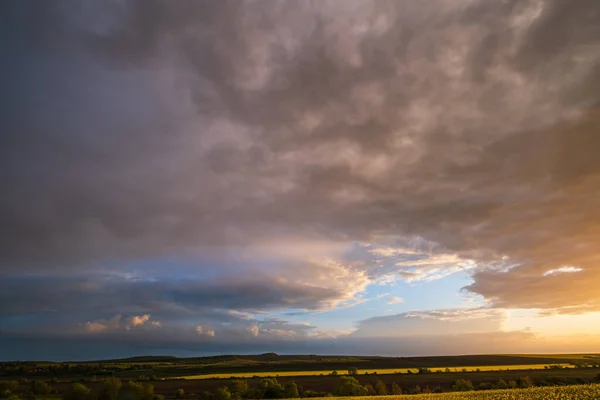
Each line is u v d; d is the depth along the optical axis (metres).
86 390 83.12
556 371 136.62
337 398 71.06
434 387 106.00
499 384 97.94
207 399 91.62
